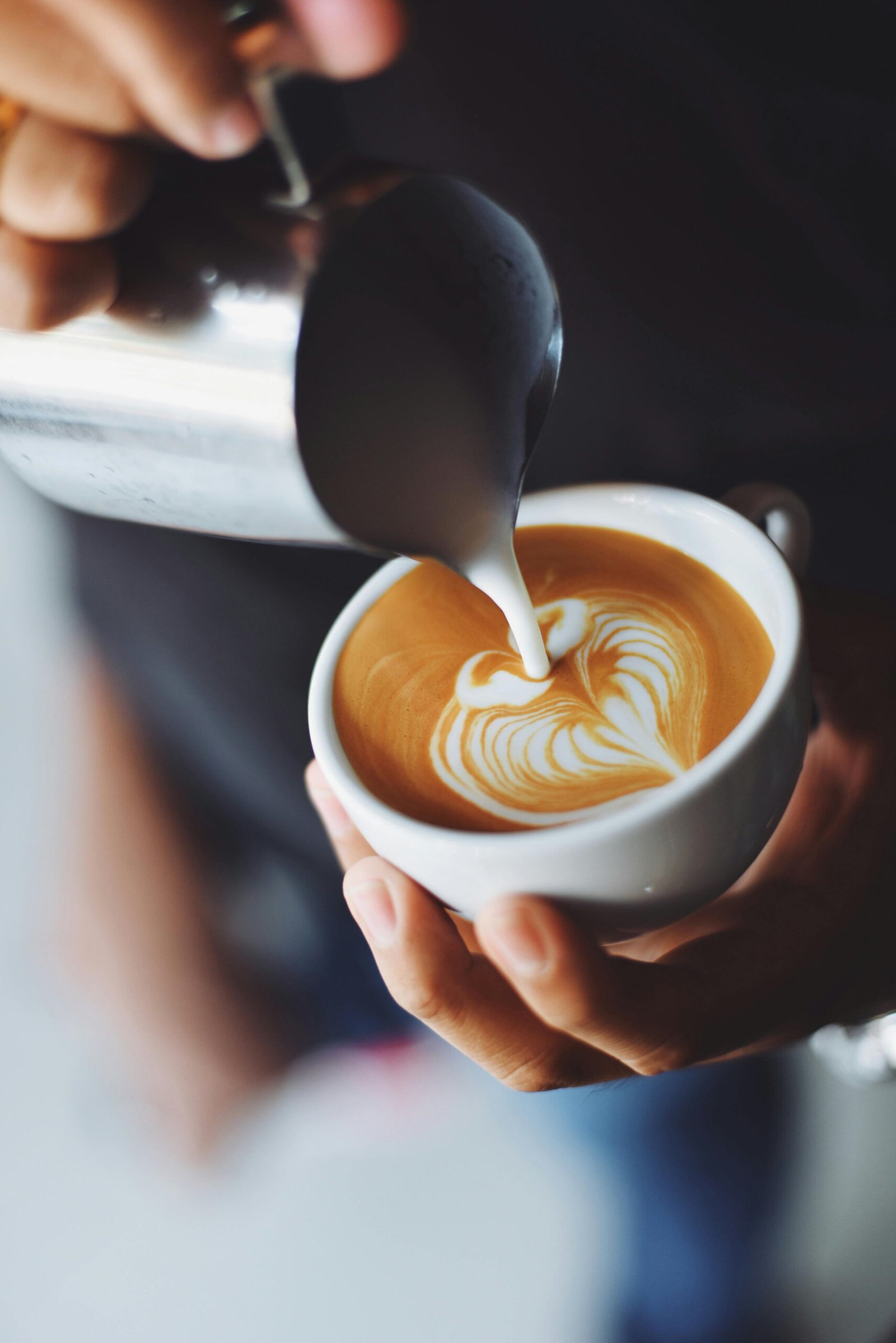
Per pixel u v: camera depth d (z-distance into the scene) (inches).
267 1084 24.7
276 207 12.6
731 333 20.9
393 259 13.7
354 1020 24.7
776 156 20.1
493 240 14.1
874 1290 25.8
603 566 16.9
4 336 13.1
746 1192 24.2
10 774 43.4
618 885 14.2
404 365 13.9
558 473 21.6
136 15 11.8
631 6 19.4
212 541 21.0
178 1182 26.6
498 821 15.0
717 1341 25.3
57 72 12.1
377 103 19.8
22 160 12.2
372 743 15.8
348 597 21.6
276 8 12.3
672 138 20.0
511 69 19.6
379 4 12.4
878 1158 28.0
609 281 20.6
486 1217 32.6
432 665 16.4
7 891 40.4
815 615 17.5
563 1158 29.1
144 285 12.6
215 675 21.7
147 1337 32.4
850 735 16.8
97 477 13.8
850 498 20.9
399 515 14.1
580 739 15.6
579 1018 14.3
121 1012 24.0
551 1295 30.3
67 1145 36.9
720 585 16.4
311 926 24.3
